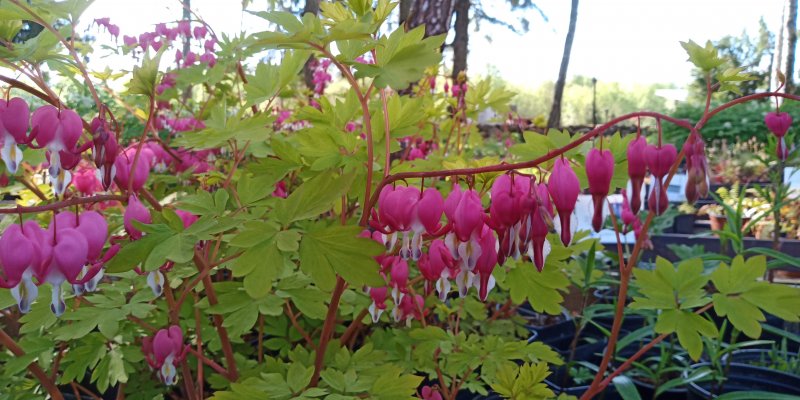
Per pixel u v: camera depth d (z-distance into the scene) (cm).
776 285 238
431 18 577
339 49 209
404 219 185
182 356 233
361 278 192
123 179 207
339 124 298
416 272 384
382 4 231
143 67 199
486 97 489
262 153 335
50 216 330
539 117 866
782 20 2278
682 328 254
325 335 234
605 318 517
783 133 242
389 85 195
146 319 307
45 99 191
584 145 285
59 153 182
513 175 175
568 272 459
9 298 232
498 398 377
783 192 494
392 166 270
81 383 389
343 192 193
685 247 526
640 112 178
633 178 179
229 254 230
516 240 173
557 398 308
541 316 555
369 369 248
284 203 197
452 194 184
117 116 446
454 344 288
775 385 389
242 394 212
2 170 284
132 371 279
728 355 394
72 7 208
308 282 281
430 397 257
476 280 191
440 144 532
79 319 252
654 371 423
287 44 192
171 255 185
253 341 398
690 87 2586
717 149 1706
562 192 166
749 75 237
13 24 216
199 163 393
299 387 219
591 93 7575
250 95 306
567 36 2455
